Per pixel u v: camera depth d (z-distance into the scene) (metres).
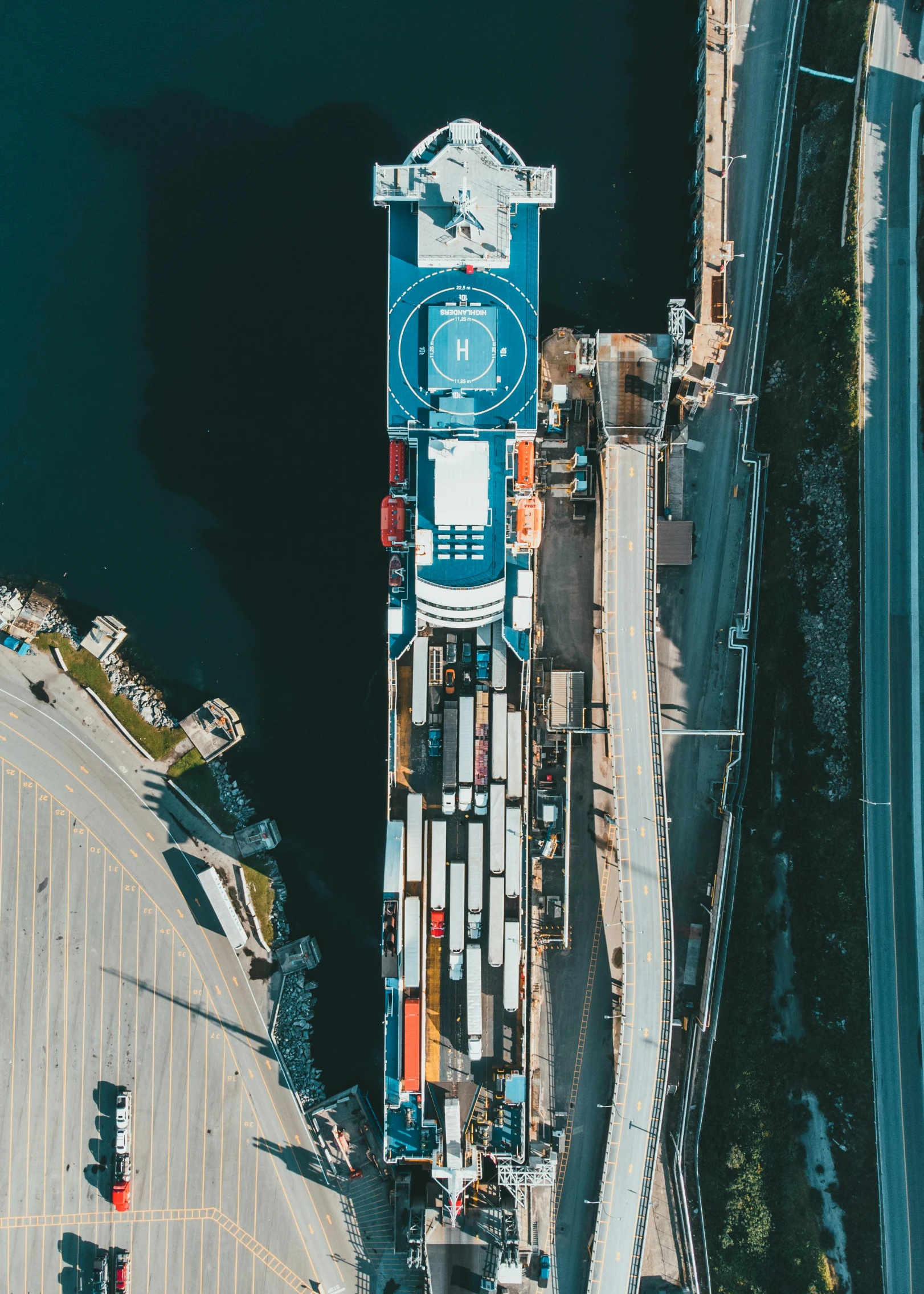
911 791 72.25
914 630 73.00
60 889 81.88
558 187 82.25
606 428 76.75
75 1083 80.81
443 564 71.06
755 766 79.12
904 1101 70.69
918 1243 69.50
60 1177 80.19
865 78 74.31
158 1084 80.88
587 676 79.75
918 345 73.44
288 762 82.62
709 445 80.94
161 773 82.81
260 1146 80.50
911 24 74.62
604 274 82.44
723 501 80.88
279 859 82.44
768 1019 76.25
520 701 74.44
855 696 72.88
